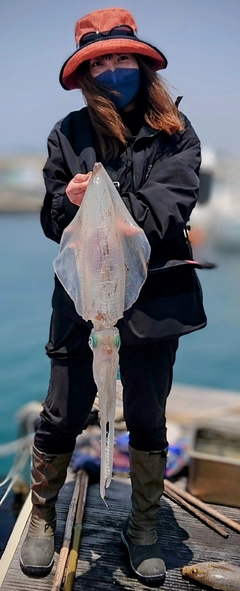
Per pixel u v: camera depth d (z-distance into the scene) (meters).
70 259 1.88
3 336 9.80
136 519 2.37
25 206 29.88
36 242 19.98
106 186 1.82
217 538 2.63
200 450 3.49
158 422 2.25
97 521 2.69
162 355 2.16
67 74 2.07
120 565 2.39
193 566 2.34
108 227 1.82
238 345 10.02
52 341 2.24
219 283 13.67
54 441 2.27
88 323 2.05
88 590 2.24
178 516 2.79
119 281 1.86
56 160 2.07
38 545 2.32
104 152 2.02
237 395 7.17
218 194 15.02
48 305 11.59
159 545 2.50
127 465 3.59
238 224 14.83
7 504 3.86
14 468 3.83
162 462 2.33
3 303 11.69
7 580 2.26
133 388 2.17
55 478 2.33
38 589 2.22
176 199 1.92
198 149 2.08
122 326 2.04
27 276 14.12
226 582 2.26
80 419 2.23
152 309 2.04
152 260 2.03
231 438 3.54
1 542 3.27
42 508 2.35
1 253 17.41
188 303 2.10
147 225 1.89
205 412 6.31
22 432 5.22
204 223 15.06
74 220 1.86
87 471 3.07
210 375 8.73
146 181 2.00
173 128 2.02
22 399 7.55
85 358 2.18
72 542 2.47
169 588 2.28
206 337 10.44
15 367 8.55
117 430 3.32
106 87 2.00
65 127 2.11
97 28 2.03
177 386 7.52
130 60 2.00
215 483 2.92
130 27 2.05
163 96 2.03
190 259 2.12
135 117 2.08
